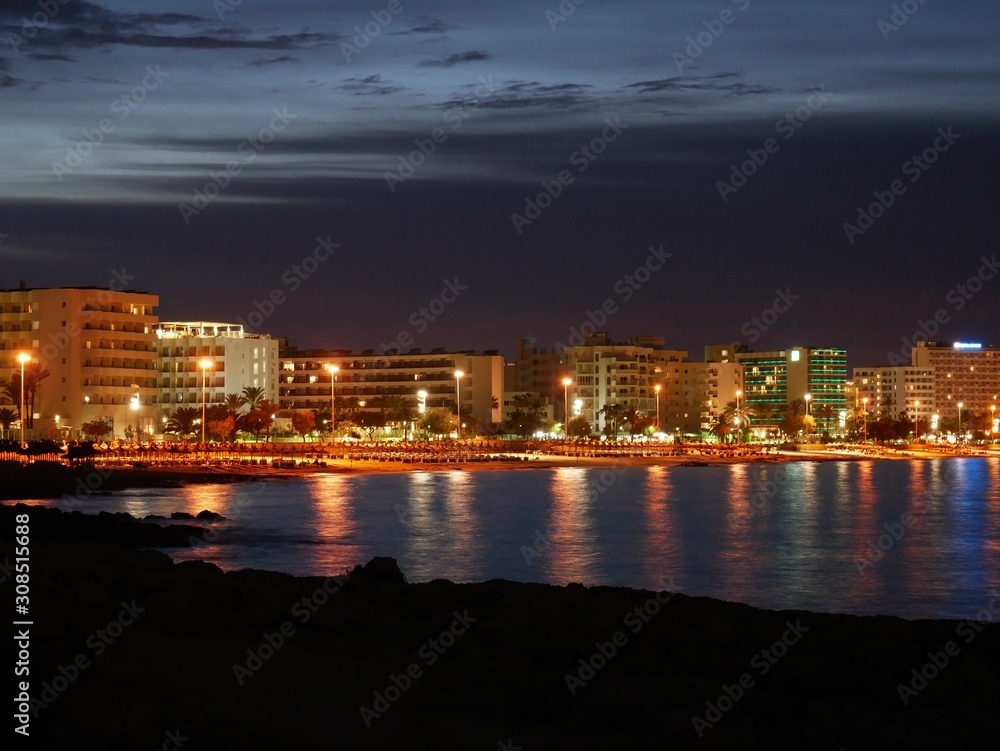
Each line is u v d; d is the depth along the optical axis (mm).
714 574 53938
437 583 33562
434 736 17906
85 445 122938
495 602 29891
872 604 45156
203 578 31609
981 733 18297
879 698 20859
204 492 107188
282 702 19594
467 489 119688
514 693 20438
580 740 17969
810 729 18391
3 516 56156
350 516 83500
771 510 96875
